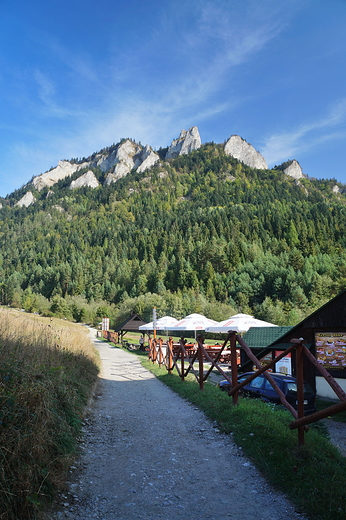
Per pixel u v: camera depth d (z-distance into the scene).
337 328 12.05
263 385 9.83
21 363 5.18
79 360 11.26
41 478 3.75
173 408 8.66
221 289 112.12
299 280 100.19
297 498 3.85
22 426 3.94
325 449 5.10
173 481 4.38
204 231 181.25
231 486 4.23
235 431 6.13
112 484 4.27
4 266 189.75
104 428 6.79
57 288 132.88
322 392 13.03
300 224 174.38
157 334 60.66
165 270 133.88
